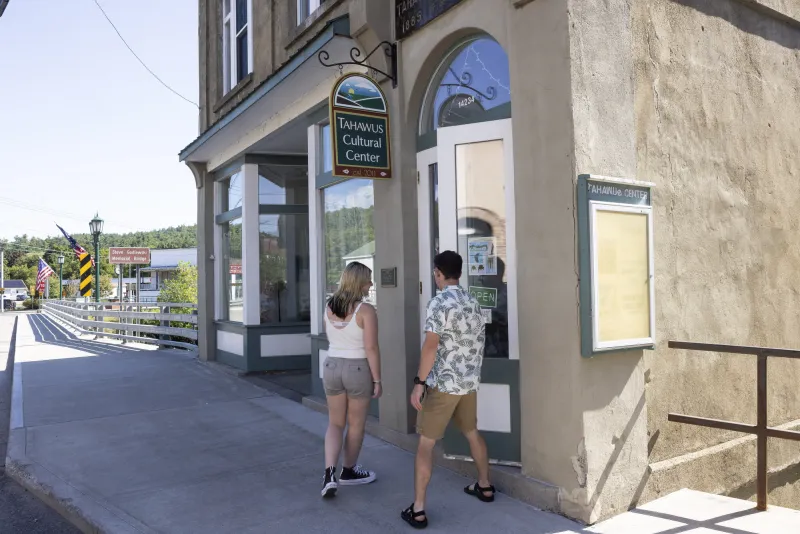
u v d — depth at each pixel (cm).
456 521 411
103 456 584
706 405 507
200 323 1207
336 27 596
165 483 505
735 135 548
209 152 1102
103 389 920
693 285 504
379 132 576
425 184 571
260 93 774
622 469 429
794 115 608
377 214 610
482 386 478
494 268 495
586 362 412
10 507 495
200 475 523
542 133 432
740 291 542
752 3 565
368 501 453
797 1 610
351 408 475
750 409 543
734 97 550
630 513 423
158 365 1162
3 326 3234
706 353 510
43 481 518
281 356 1030
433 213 569
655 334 455
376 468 522
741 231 546
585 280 405
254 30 973
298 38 815
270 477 513
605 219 417
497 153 497
